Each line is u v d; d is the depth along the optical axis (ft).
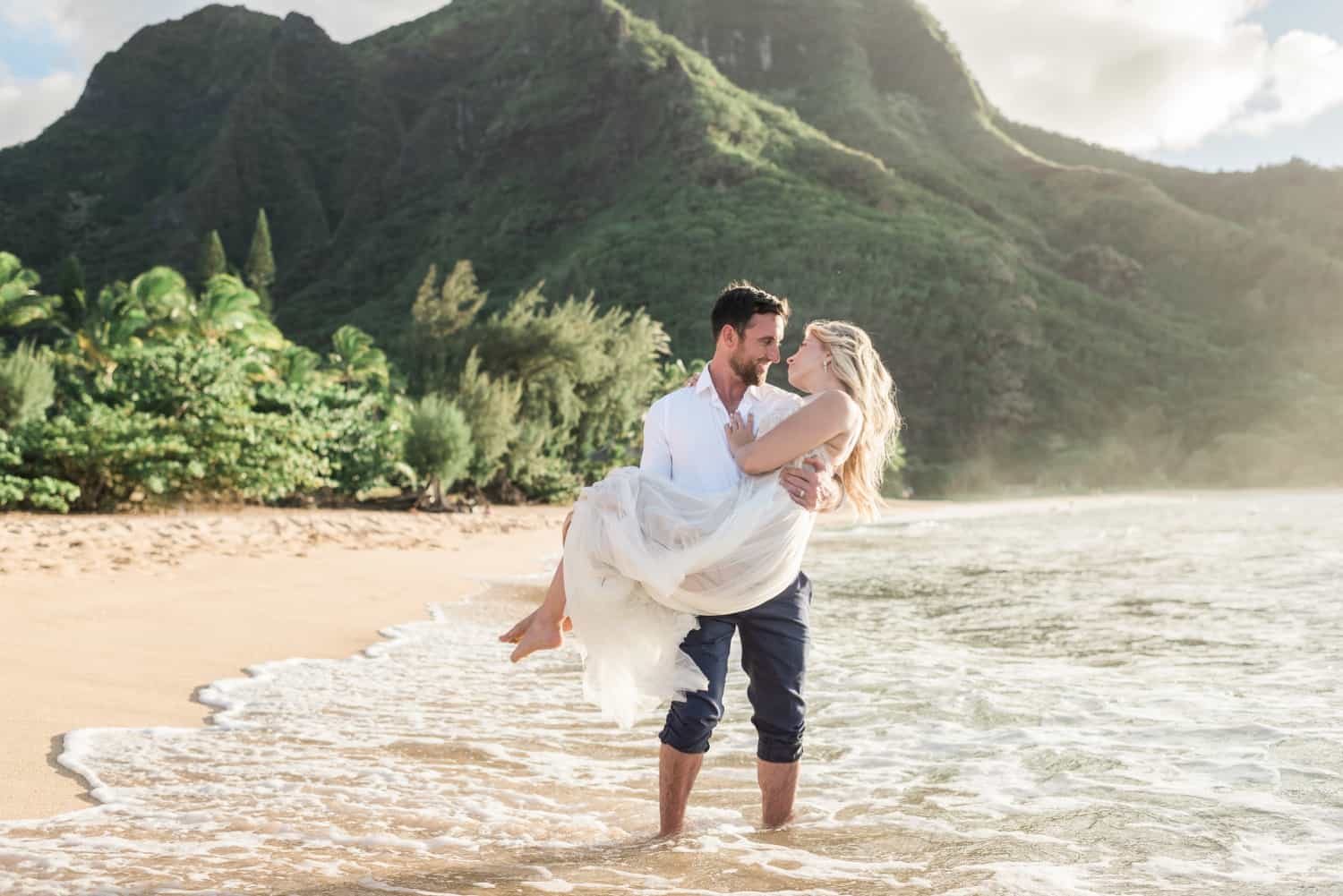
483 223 609.01
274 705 16.74
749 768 13.29
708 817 10.97
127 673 18.34
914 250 433.07
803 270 421.18
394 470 95.66
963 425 380.58
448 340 133.59
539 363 129.70
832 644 23.70
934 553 58.80
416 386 134.62
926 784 12.07
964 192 602.44
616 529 9.64
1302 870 8.78
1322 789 11.32
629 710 9.95
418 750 13.93
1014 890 8.37
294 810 10.90
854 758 13.44
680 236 452.76
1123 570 43.47
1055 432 391.45
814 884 8.59
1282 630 24.02
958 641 23.98
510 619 28.48
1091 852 9.40
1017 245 529.04
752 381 10.49
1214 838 9.73
